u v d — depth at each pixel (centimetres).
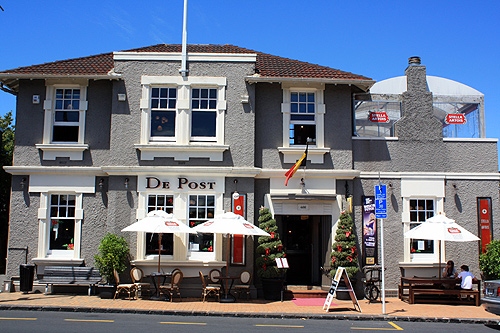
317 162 1490
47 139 1468
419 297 1373
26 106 1479
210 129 1473
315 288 1466
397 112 1620
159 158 1441
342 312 1175
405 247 1490
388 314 1153
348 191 1480
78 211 1442
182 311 1123
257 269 1415
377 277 1457
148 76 1466
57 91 1503
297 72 1542
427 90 1580
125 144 1441
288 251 1611
